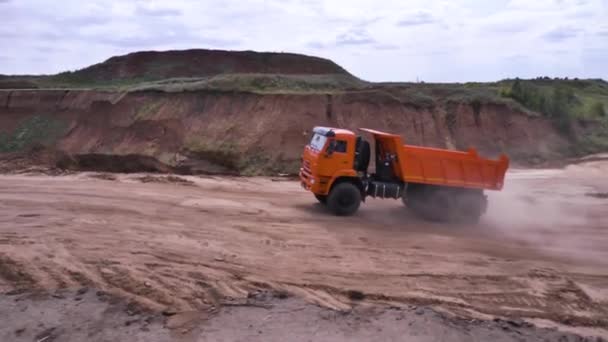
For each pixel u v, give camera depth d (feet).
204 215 43.42
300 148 86.58
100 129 103.40
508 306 27.71
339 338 22.54
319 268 31.78
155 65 185.47
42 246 32.76
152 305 25.22
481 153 96.02
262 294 26.99
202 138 90.79
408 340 22.67
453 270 32.71
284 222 42.47
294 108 93.45
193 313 24.58
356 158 46.03
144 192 51.44
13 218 39.27
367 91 101.04
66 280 27.78
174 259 31.83
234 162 83.71
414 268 32.76
